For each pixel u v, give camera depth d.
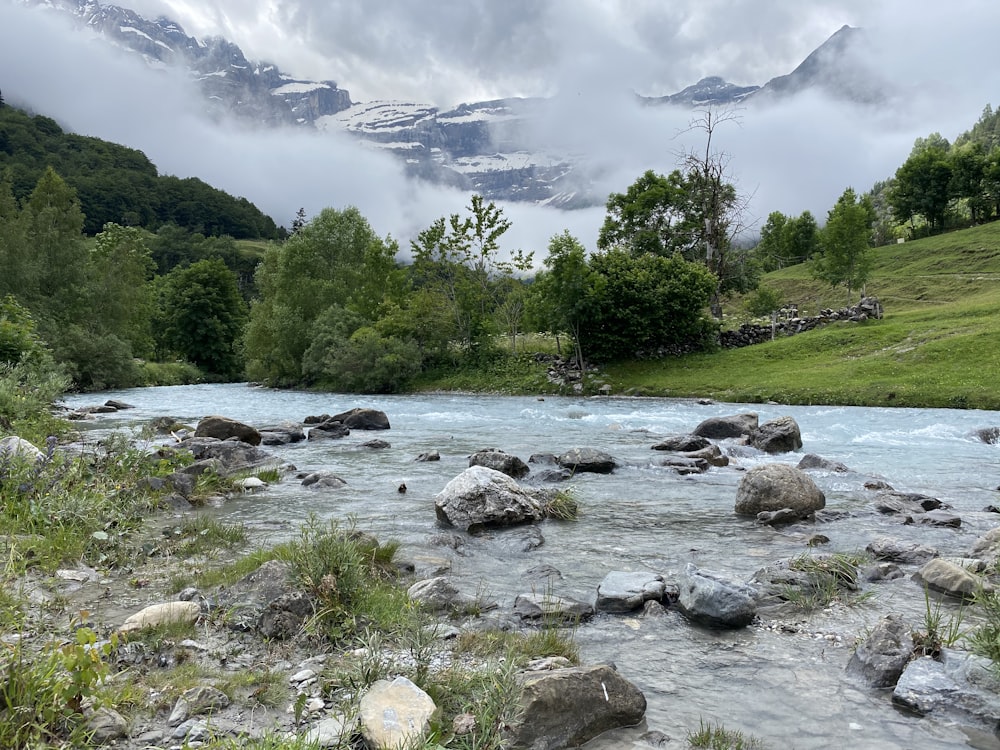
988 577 8.80
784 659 6.75
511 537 11.55
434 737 4.62
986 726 5.32
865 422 28.94
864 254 72.38
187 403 44.47
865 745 5.10
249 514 13.11
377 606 7.52
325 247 72.00
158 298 100.06
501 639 6.94
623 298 52.66
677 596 8.48
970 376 36.00
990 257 95.81
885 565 9.54
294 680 5.84
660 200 68.81
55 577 8.41
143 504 12.74
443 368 59.12
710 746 5.07
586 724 5.21
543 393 49.91
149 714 5.18
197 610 7.17
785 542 11.27
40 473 11.84
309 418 31.83
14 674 4.63
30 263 58.44
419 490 15.64
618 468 18.64
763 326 57.69
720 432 25.27
